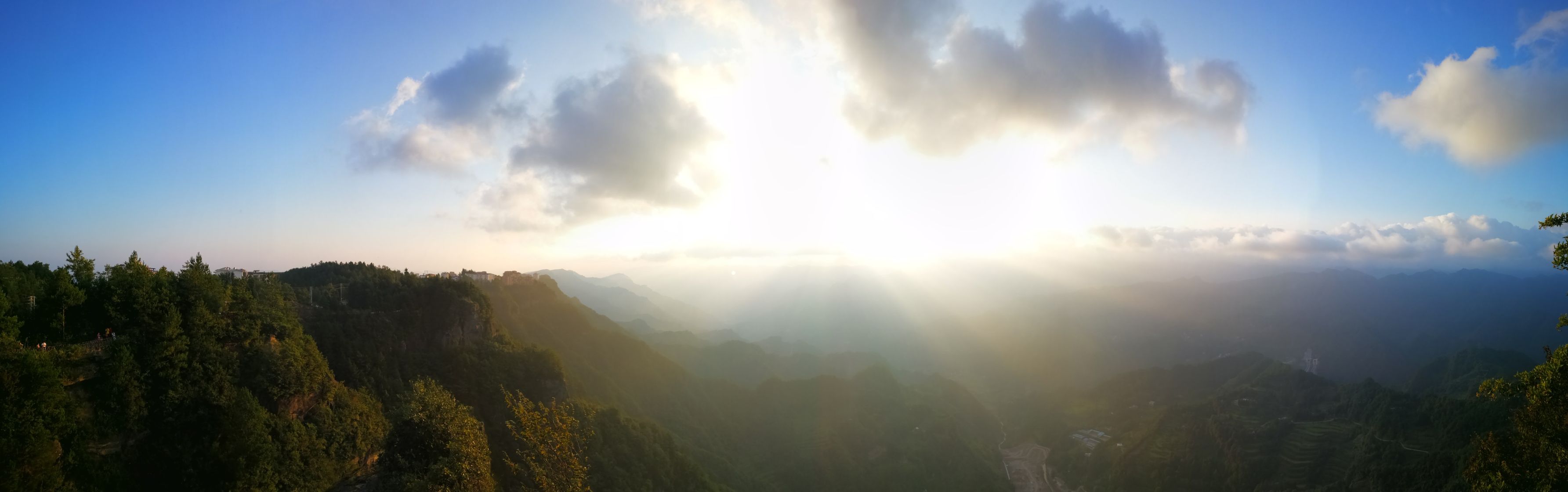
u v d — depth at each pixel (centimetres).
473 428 5112
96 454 4522
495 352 11019
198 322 5666
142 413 4934
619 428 10612
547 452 4138
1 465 3756
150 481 4841
